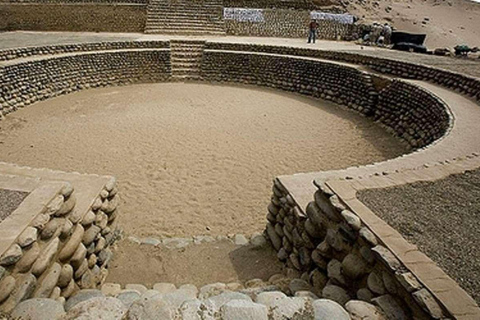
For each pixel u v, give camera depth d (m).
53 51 17.17
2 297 2.94
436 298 2.70
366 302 3.07
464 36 33.09
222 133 12.39
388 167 7.10
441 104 11.57
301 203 5.37
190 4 25.84
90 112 14.09
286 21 26.11
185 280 5.24
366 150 11.45
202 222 7.43
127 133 12.05
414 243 3.50
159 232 6.99
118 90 17.39
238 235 6.64
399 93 14.13
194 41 20.72
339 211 4.06
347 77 16.55
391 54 18.20
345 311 2.90
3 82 13.96
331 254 4.23
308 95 17.47
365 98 15.27
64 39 19.95
